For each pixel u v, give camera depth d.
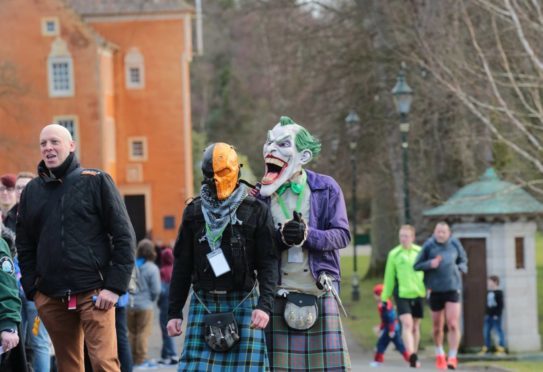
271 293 12.96
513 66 39.16
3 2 93.25
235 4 76.75
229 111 135.50
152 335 39.66
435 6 49.28
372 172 62.16
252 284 13.15
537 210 34.56
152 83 98.94
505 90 39.22
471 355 34.47
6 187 18.28
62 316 14.46
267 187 13.86
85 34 93.50
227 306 13.05
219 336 12.84
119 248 14.33
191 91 139.00
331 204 13.97
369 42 59.88
